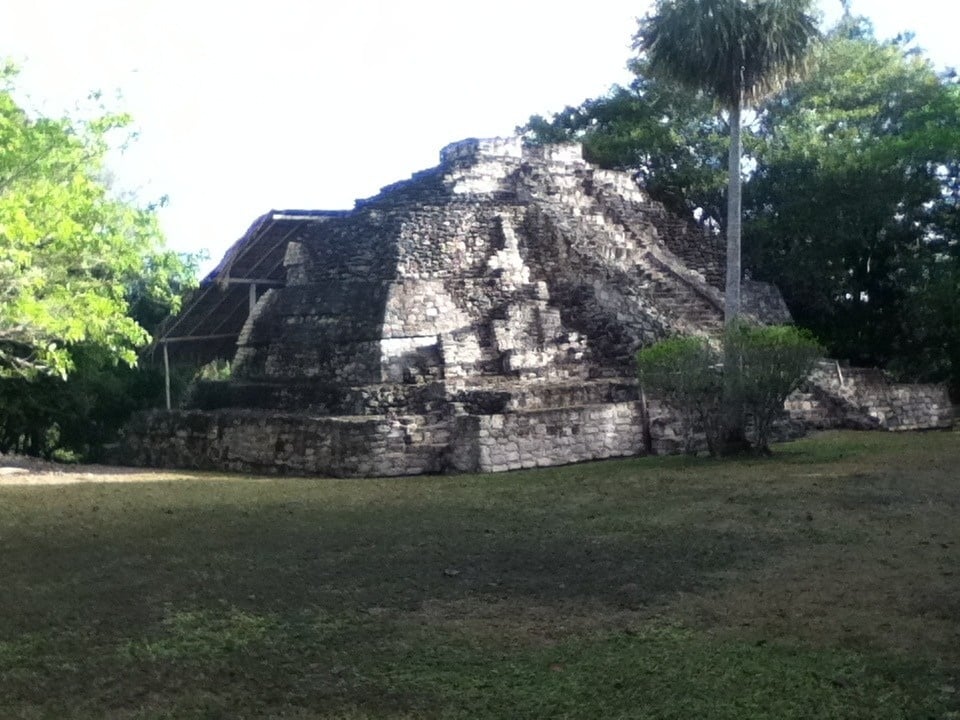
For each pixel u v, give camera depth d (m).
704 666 5.62
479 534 9.66
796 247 28.47
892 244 28.14
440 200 22.48
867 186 26.41
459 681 5.50
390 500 12.32
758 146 28.69
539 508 11.24
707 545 8.81
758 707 5.04
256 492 13.54
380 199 24.12
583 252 22.06
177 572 8.21
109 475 17.02
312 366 20.31
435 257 21.19
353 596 7.35
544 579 7.75
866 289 29.25
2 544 9.53
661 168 30.72
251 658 5.99
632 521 10.14
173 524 10.60
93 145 14.31
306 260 22.17
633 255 24.48
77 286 14.95
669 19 16.98
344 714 5.09
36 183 13.39
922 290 25.92
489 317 20.58
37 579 8.05
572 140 32.59
